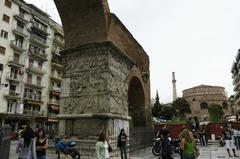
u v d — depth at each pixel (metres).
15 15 39.22
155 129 27.31
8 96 36.97
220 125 27.70
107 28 16.14
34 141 8.77
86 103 15.38
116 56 16.97
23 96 40.19
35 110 42.94
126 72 18.78
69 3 15.95
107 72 15.33
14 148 21.30
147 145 22.06
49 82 46.88
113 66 16.27
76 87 16.05
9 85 37.88
